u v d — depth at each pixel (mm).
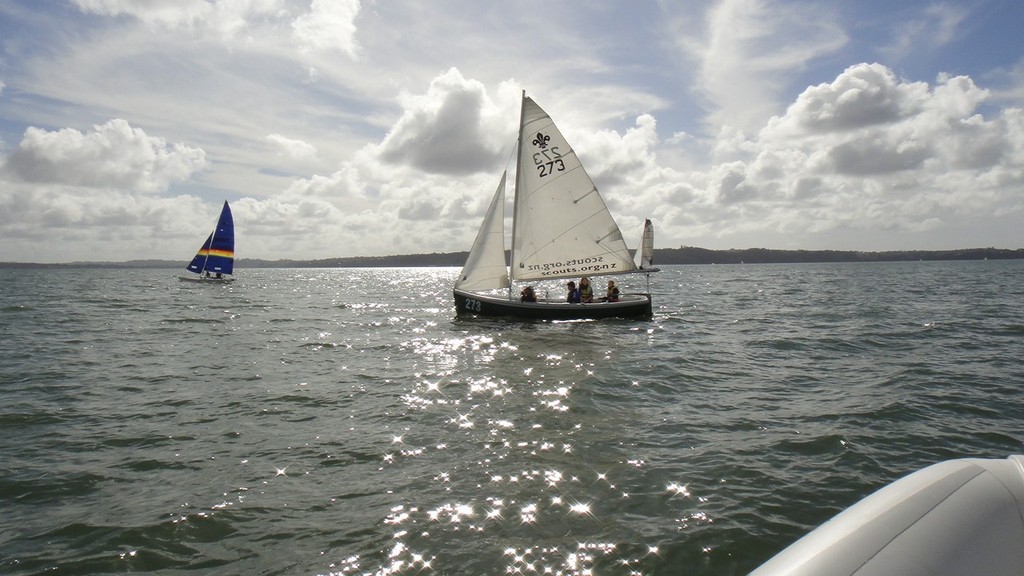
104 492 6750
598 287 59375
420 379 13047
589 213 22781
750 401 10812
